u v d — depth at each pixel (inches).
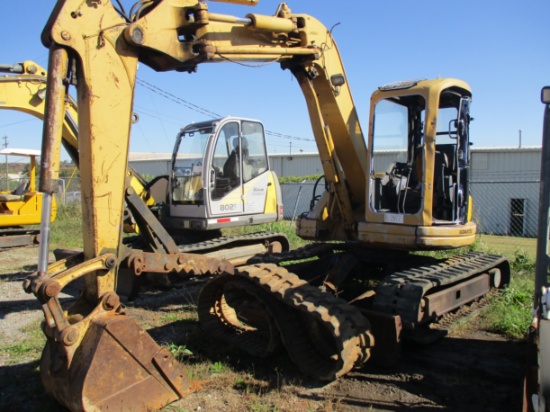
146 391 140.3
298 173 1059.9
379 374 178.5
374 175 214.8
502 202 694.5
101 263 138.5
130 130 146.0
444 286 214.7
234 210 339.3
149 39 146.2
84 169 140.9
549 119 141.5
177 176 344.5
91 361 127.6
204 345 204.2
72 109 281.6
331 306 169.9
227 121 332.8
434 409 152.9
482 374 178.7
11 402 155.7
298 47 201.8
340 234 237.0
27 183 520.1
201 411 148.1
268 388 165.5
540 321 120.1
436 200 218.7
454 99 221.1
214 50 159.6
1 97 305.0
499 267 278.7
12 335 224.4
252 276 180.9
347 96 225.8
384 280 193.9
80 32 134.7
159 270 154.3
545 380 116.3
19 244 447.8
